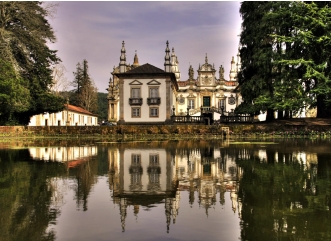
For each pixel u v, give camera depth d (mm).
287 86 30594
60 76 51781
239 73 37719
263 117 59562
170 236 4715
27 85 37625
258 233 4793
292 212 5785
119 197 7016
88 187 8039
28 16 38094
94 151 17703
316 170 10281
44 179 9156
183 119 41938
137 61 72062
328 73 31188
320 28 30922
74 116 64688
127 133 35031
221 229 4973
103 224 5238
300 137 29578
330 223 5199
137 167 11359
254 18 34625
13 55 36719
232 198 6820
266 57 31781
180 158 13930
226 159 13367
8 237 4727
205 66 63094
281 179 8836
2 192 7543
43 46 40312
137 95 42531
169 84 42094
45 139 31922
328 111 33594
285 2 32031
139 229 5004
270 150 17094
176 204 6406
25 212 5930
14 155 15734
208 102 62969
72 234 4820
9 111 35500
